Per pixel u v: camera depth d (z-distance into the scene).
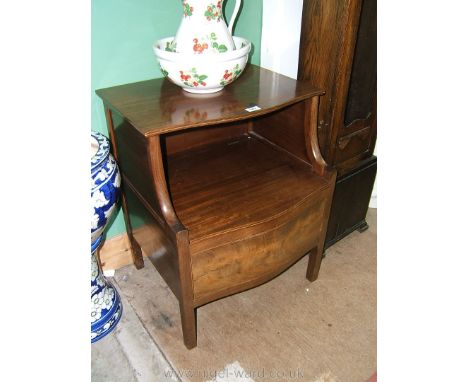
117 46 1.02
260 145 1.25
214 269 0.93
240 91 1.00
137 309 1.22
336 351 1.09
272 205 0.97
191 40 0.90
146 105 0.91
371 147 1.34
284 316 1.20
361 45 1.08
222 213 0.94
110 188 0.92
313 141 1.08
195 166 1.14
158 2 1.03
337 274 1.36
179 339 1.13
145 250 1.14
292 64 1.26
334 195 1.29
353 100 1.17
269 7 1.21
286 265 1.10
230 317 1.19
